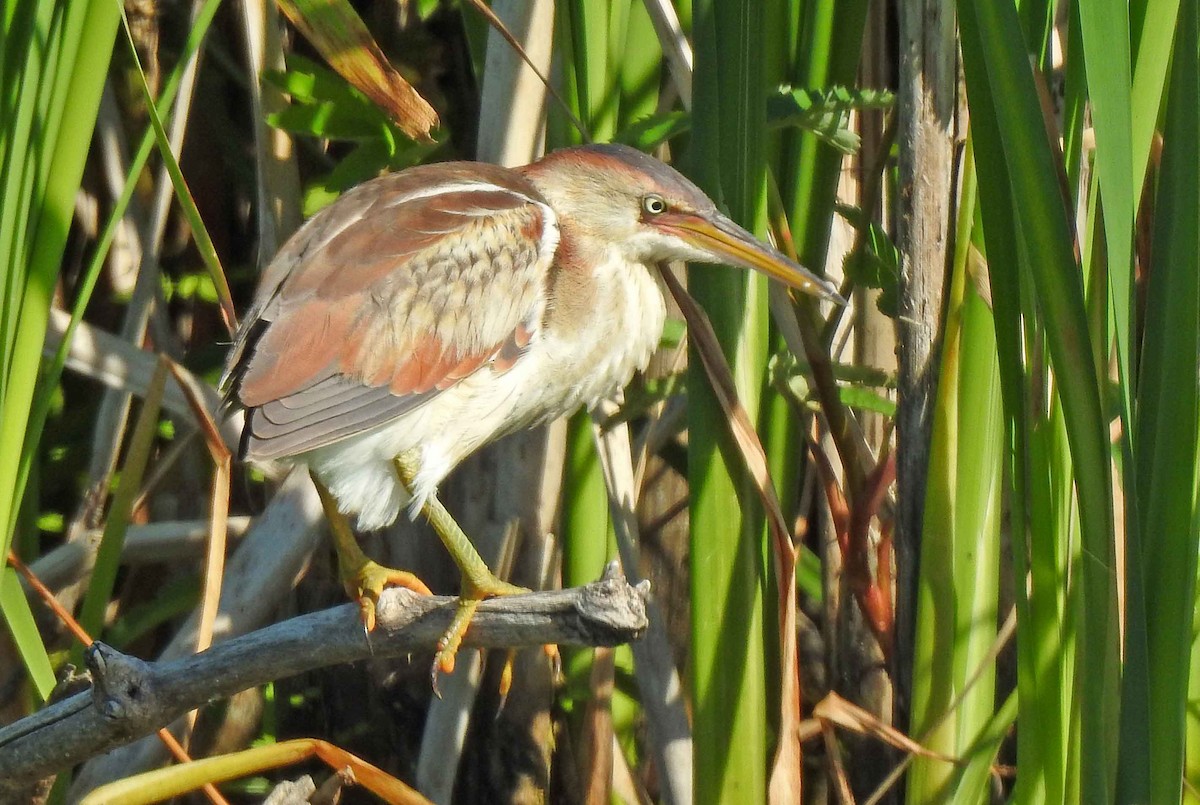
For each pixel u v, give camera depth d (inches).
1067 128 193.6
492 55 197.8
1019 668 193.8
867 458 197.5
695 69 194.1
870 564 199.0
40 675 195.6
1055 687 193.6
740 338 194.9
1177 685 191.6
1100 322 193.3
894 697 195.8
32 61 193.6
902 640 195.6
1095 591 192.1
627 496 197.8
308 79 197.3
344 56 195.8
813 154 195.8
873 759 199.5
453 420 195.6
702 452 194.5
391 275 195.2
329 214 195.8
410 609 193.5
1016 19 191.5
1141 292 195.8
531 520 198.8
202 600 196.7
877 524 199.2
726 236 194.4
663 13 195.9
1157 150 194.9
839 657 200.1
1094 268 193.3
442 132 198.4
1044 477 193.3
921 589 194.7
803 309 195.5
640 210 196.7
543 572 199.0
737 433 194.2
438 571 199.5
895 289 196.7
